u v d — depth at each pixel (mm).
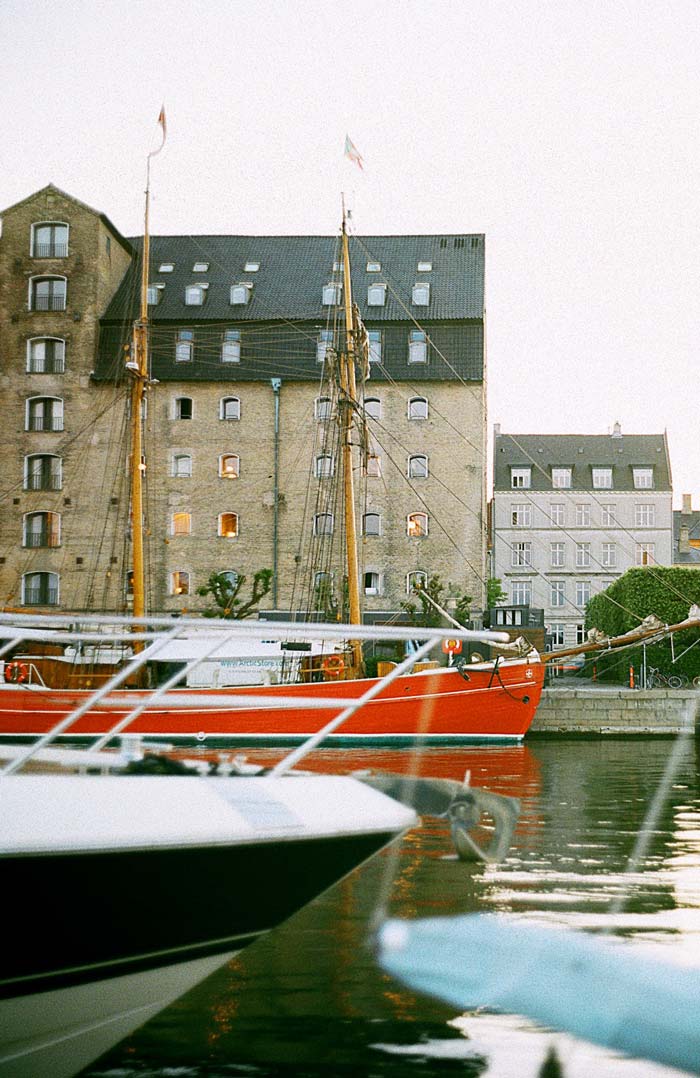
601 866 11867
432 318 50750
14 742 29250
